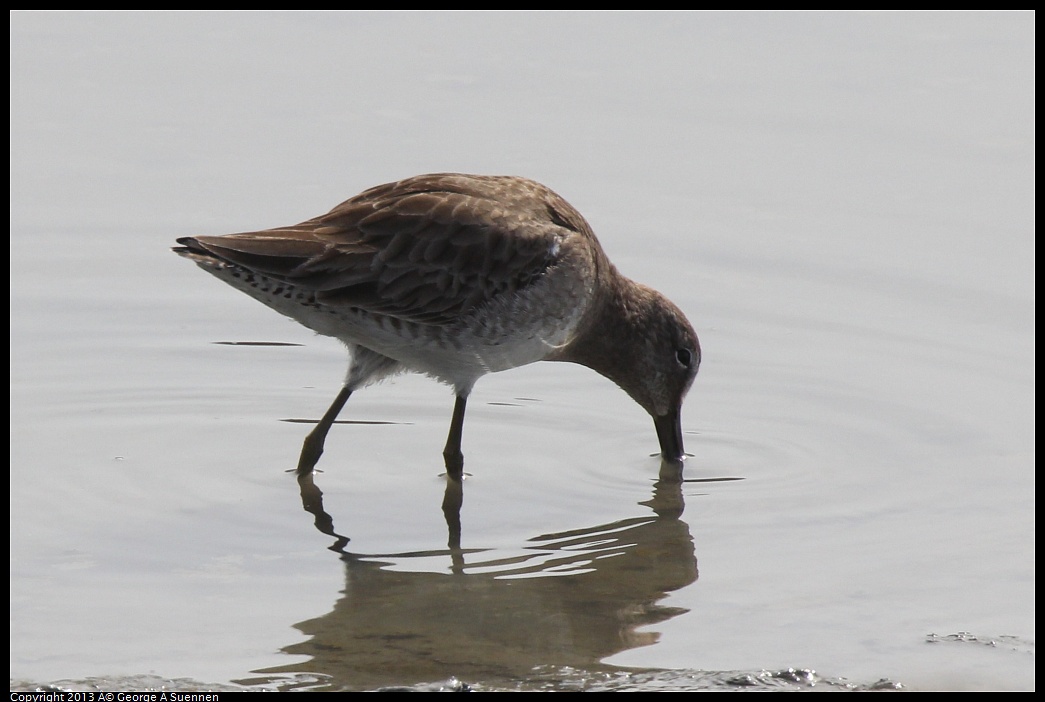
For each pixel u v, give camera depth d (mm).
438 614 11203
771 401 16234
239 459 14578
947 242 19672
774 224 20234
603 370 15492
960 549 12453
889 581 11844
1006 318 17938
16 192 20859
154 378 16656
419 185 13969
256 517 13164
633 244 19781
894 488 13844
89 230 20156
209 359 17219
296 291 13188
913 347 17375
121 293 18859
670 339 15211
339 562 12234
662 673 10227
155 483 13891
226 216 20281
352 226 13461
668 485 14133
